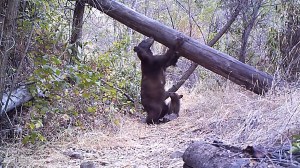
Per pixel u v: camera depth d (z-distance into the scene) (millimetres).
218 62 6695
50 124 5719
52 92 5598
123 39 8328
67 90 5852
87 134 5777
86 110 6133
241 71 6617
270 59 8125
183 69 9781
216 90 7934
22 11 5582
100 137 5754
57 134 5645
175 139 5754
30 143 5301
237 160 2953
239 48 8953
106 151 5305
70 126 5945
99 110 6328
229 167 2916
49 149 5258
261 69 8172
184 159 3379
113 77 7324
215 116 6090
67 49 6031
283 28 7812
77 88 5859
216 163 3045
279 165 2807
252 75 6570
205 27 10078
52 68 4969
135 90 7695
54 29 6656
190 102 7883
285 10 7789
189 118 6703
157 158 4934
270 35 8141
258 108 5555
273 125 4664
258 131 4816
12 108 5398
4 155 4945
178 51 6863
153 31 6902
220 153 3139
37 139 5418
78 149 5352
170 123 6613
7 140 5320
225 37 9086
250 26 8258
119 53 7691
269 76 6586
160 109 6766
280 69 7145
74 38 6953
